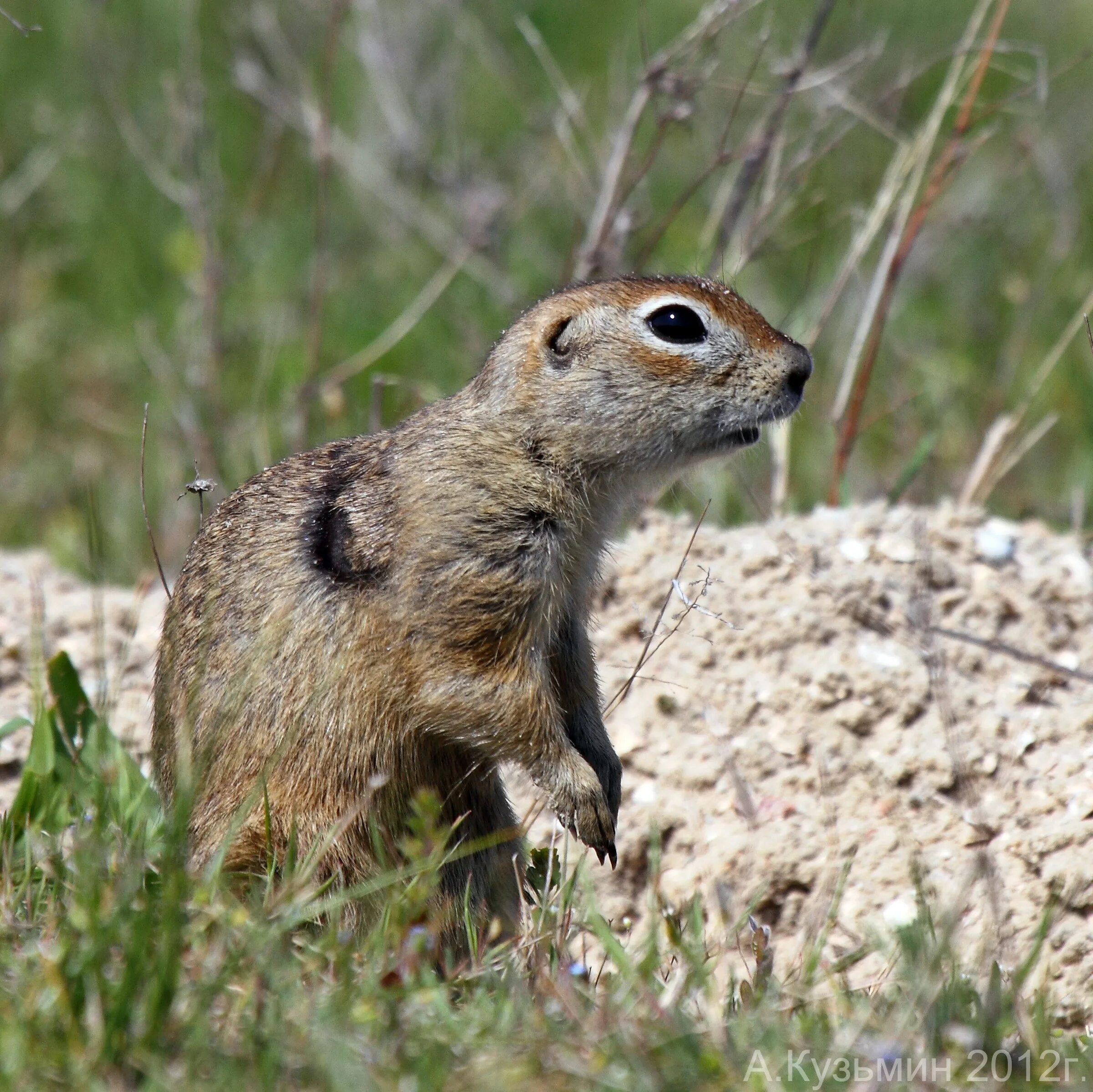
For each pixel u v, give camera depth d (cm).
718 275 1354
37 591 1130
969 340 1675
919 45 1966
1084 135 1916
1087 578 1118
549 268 1736
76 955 660
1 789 1029
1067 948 884
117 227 1852
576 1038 658
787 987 745
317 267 1452
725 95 1788
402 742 875
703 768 1029
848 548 1118
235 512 913
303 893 771
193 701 823
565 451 884
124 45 2086
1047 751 996
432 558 856
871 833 973
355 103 1972
